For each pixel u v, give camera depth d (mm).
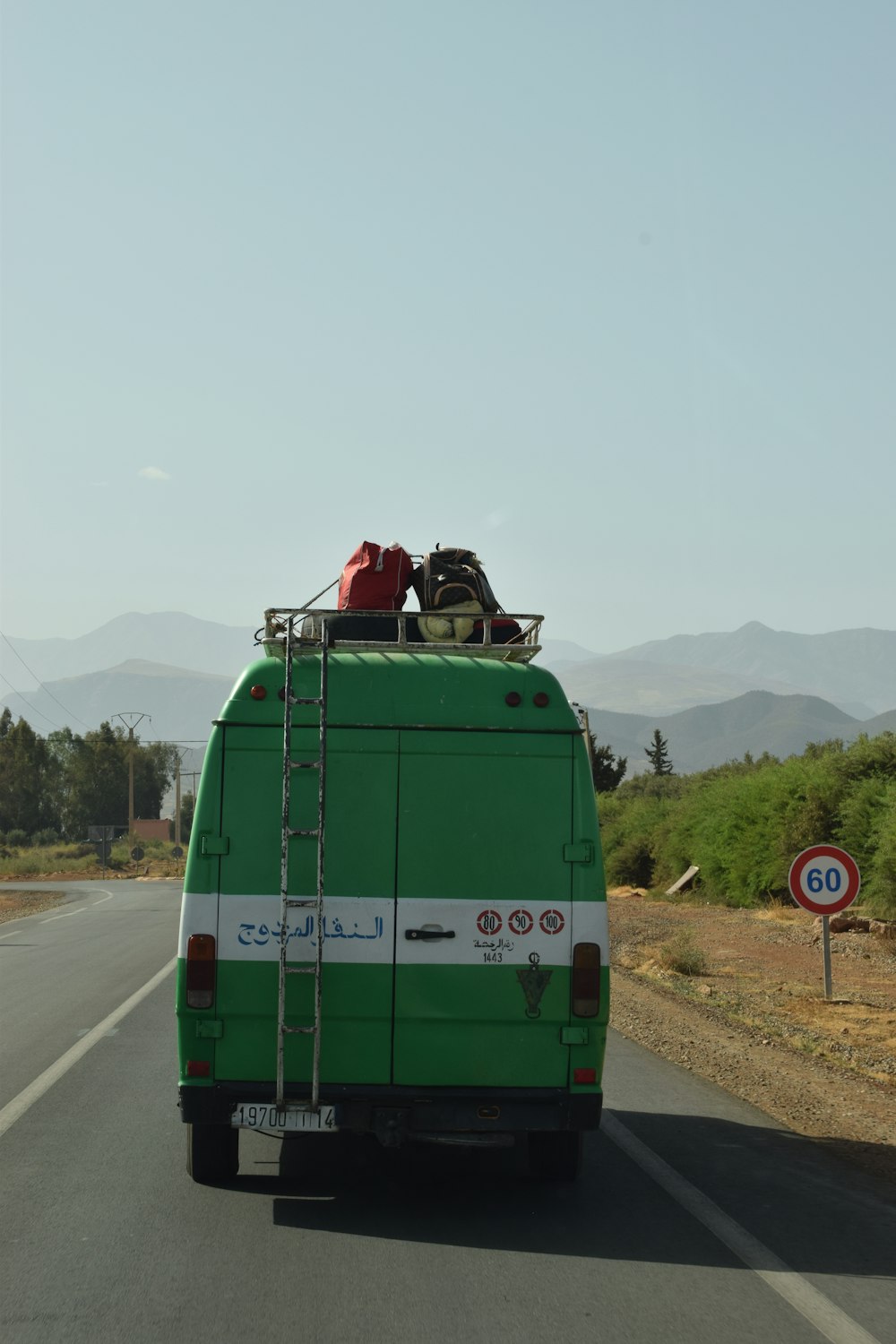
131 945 32812
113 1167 10016
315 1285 7332
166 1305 6938
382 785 9062
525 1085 8938
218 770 9039
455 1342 6465
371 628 10523
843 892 19906
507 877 9062
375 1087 8883
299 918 8922
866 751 36562
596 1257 7973
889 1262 7934
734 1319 6898
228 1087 8844
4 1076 13891
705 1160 10625
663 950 25469
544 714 9242
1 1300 6980
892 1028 17625
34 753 190375
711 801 45375
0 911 58281
